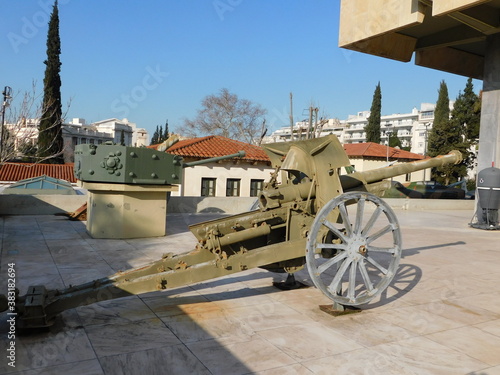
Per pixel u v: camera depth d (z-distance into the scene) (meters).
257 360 3.42
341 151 4.66
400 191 21.77
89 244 8.13
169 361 3.35
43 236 8.83
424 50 15.45
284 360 3.43
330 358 3.50
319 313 4.60
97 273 6.02
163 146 9.30
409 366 3.40
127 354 3.45
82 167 8.47
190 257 4.47
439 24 13.29
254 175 21.42
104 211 8.73
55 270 6.14
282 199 4.80
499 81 13.09
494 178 12.57
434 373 3.30
